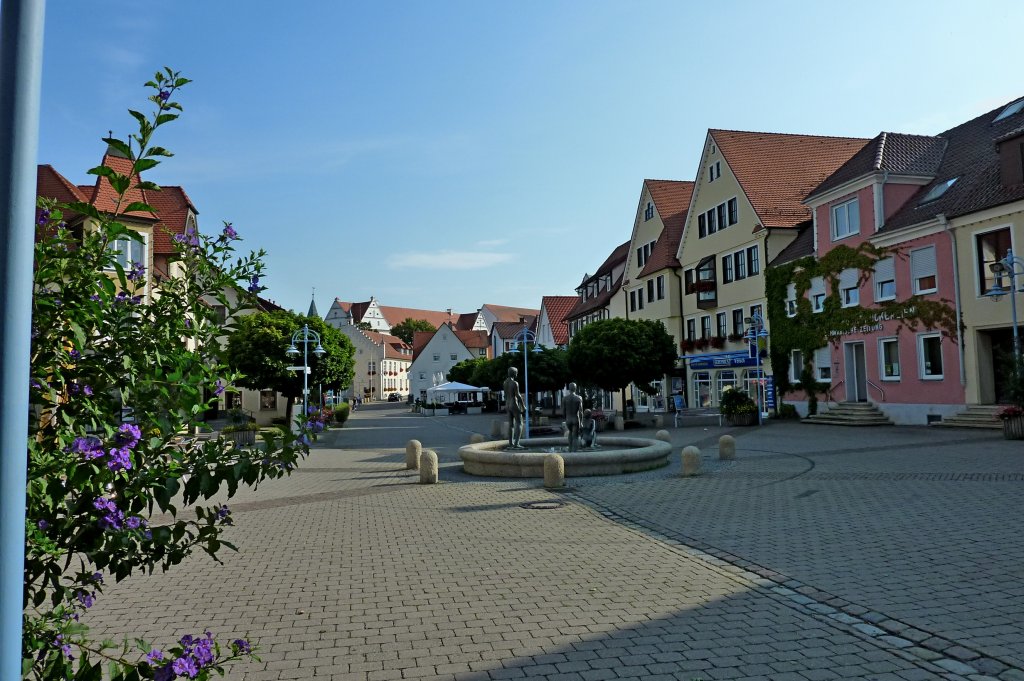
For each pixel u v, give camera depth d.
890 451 18.31
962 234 24.55
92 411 3.41
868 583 6.93
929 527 9.27
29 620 3.25
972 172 26.38
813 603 6.41
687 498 12.54
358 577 7.91
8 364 2.26
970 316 24.27
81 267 3.65
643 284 49.81
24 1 2.33
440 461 21.39
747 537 9.23
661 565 7.99
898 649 5.24
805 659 5.11
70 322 3.48
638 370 33.81
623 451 16.75
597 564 8.12
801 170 39.69
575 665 5.13
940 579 6.95
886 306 27.91
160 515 12.15
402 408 88.06
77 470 3.05
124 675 3.05
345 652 5.55
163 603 7.09
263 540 10.11
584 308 63.00
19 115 2.31
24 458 2.30
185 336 4.17
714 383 41.44
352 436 34.59
